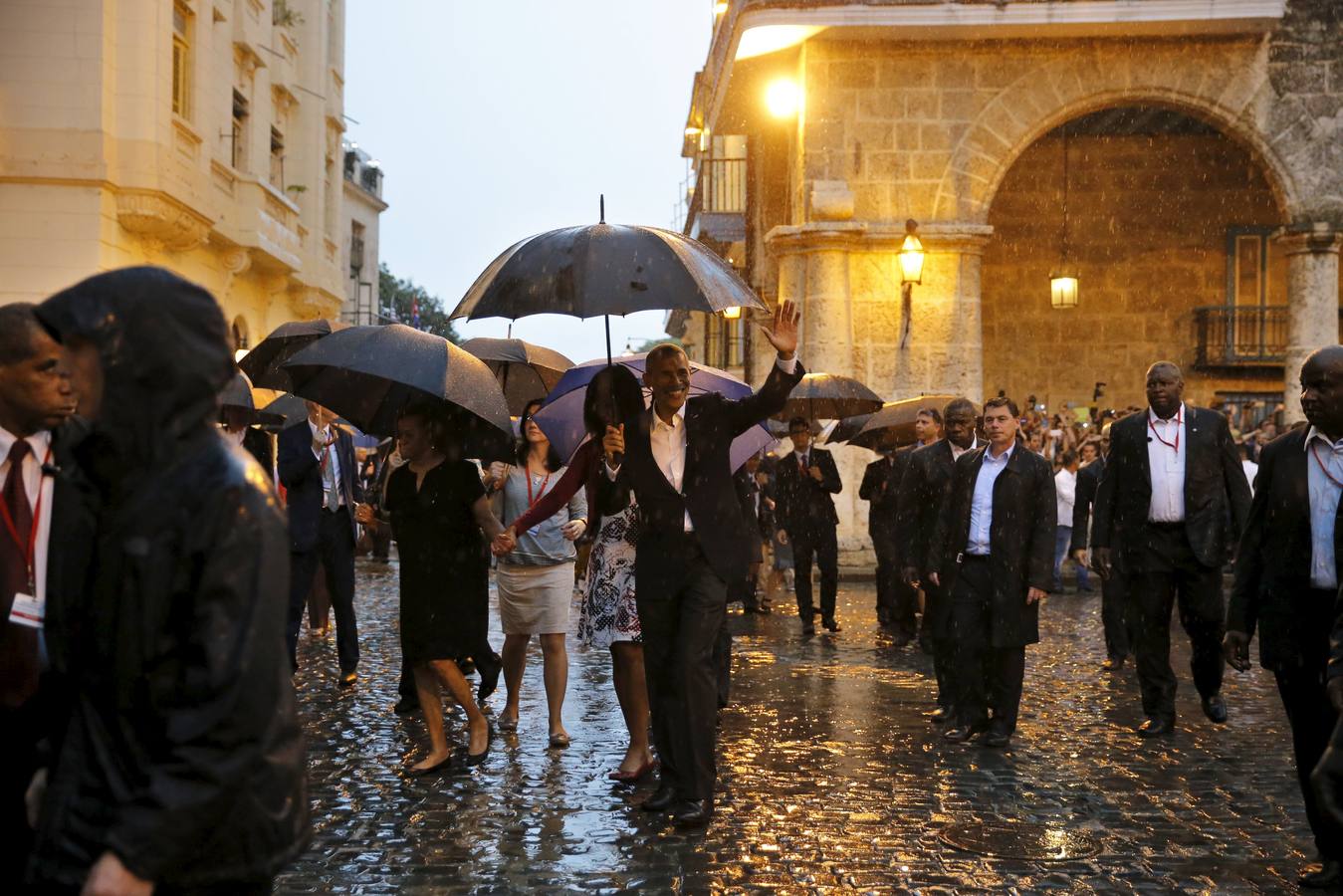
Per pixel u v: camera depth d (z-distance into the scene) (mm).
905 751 7309
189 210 20328
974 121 18156
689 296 5816
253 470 2396
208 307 2406
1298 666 5039
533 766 6898
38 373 2955
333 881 4922
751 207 24938
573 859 5211
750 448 8172
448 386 6383
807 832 5609
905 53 18078
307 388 7707
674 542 5871
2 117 18422
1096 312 22812
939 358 18094
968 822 5773
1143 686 7848
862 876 4992
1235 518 7785
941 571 7793
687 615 5820
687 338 39688
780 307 5938
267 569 2328
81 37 18578
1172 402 7816
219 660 2254
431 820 5793
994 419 7555
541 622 7457
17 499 2902
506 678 7934
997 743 7367
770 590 15648
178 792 2199
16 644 2814
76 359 2389
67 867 2299
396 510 6777
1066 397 22812
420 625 6691
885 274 18156
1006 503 7441
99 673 2346
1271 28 17953
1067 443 18438
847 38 17891
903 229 17984
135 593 2297
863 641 12062
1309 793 4945
